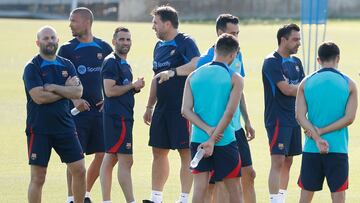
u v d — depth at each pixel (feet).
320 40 354.33
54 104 87.40
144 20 568.82
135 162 127.95
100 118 102.58
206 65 81.00
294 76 98.07
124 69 96.89
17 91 213.25
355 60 294.25
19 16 570.05
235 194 81.35
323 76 82.02
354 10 569.23
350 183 113.19
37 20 517.14
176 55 99.86
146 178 116.57
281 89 95.76
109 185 97.14
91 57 102.73
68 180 97.71
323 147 80.94
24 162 126.52
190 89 81.20
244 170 92.58
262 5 581.12
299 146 98.73
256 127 161.89
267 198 104.17
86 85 102.32
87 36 103.30
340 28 448.65
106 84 95.61
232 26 94.17
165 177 101.09
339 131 81.97
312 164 82.94
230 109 79.00
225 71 80.07
